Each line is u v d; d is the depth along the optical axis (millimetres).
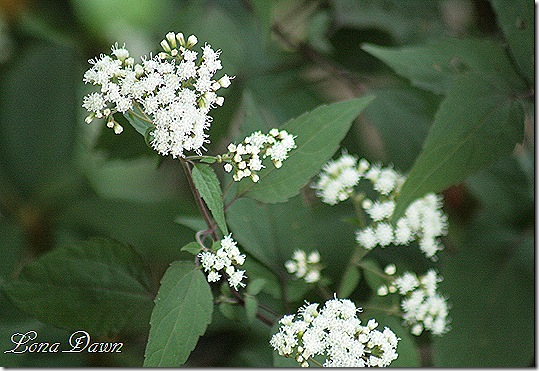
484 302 685
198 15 737
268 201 620
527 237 709
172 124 584
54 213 734
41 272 632
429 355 705
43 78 760
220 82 592
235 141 640
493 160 634
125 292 639
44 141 752
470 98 637
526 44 650
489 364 669
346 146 737
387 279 646
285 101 757
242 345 695
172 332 593
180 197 772
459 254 699
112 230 719
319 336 606
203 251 604
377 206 652
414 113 746
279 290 649
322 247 685
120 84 588
